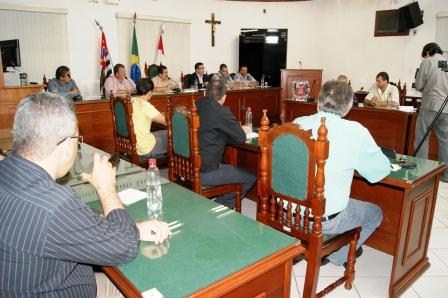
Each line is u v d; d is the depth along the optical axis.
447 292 2.05
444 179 3.97
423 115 4.02
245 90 6.32
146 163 3.37
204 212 1.39
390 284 1.97
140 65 6.88
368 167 1.77
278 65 7.83
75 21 6.11
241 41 7.78
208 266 1.03
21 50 5.68
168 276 0.99
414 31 6.44
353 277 2.06
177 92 5.46
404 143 4.31
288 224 1.76
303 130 1.57
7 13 5.48
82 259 0.92
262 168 1.80
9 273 0.87
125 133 3.25
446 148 3.93
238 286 0.98
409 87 6.63
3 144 2.62
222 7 7.64
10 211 0.86
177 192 1.60
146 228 1.19
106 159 1.21
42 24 5.80
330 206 1.77
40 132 0.91
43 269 0.89
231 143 2.69
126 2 6.56
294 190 1.68
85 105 4.33
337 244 1.84
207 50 7.65
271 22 7.89
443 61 3.51
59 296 0.94
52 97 0.96
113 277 1.01
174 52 7.25
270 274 1.10
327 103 1.77
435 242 2.62
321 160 1.53
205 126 2.54
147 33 6.87
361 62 7.21
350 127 1.71
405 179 1.80
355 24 7.16
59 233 0.87
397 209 2.32
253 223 1.30
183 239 1.18
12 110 3.65
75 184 1.71
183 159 2.57
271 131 1.71
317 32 7.69
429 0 6.22
